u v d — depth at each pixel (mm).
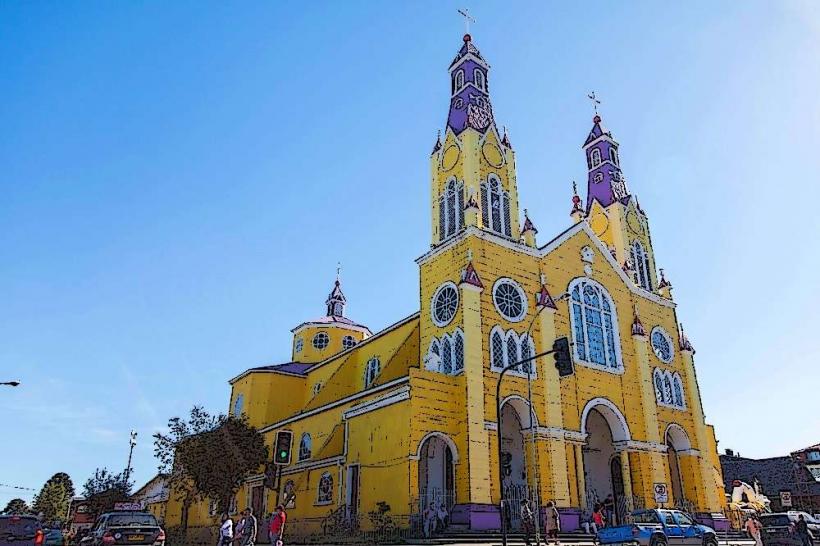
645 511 29047
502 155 44844
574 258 44750
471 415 34219
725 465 74812
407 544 28812
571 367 25219
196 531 49719
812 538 34562
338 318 70688
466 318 36375
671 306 51281
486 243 39719
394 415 34562
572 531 34938
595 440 45312
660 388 46969
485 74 48375
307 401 61125
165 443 45281
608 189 54438
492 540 30078
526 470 36219
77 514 74938
